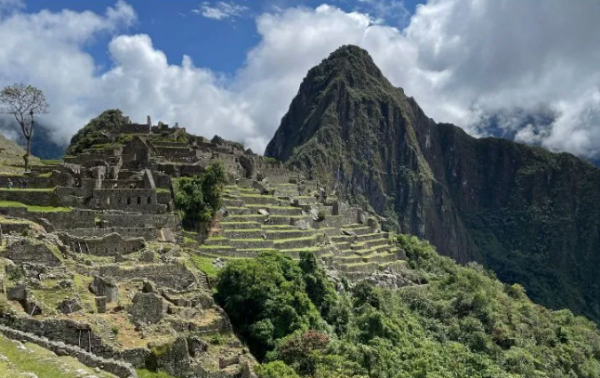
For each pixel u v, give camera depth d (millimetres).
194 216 73938
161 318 44656
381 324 71625
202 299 53375
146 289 48750
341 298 75688
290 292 60906
